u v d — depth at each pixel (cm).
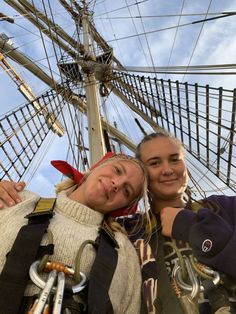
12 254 42
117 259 48
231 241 39
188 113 156
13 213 49
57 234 48
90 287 42
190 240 43
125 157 61
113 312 44
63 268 39
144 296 51
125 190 57
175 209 48
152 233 58
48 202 53
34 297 40
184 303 42
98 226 53
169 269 52
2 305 39
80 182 59
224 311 39
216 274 40
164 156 64
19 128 189
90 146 197
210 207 46
